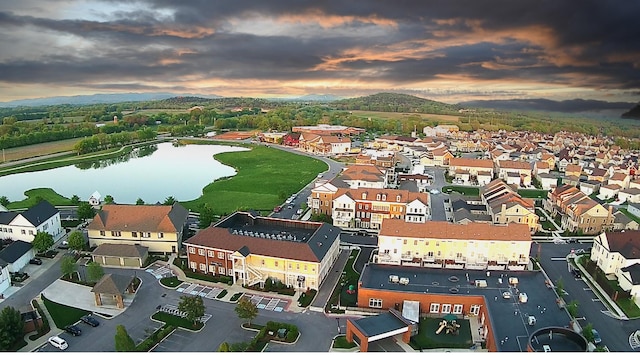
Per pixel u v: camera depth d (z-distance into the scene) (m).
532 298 77.12
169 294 84.94
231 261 90.25
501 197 130.88
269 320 76.19
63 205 147.62
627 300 83.38
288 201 151.88
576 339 63.22
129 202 158.75
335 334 72.12
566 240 115.38
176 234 102.56
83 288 87.12
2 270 85.12
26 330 71.44
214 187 174.75
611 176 169.38
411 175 177.00
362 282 81.00
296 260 85.75
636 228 118.00
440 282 82.69
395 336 70.50
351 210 123.75
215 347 68.38
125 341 62.31
